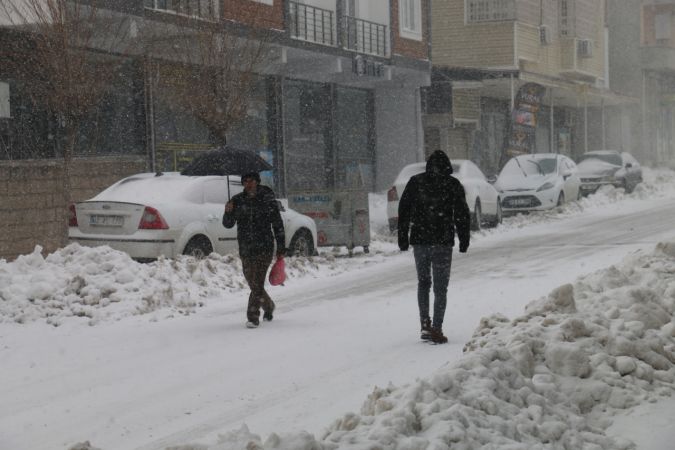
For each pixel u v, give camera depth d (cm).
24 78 2248
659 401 745
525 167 3444
